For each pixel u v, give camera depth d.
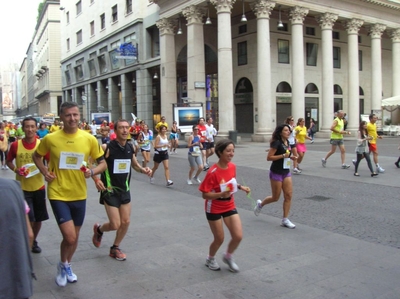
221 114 25.02
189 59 27.11
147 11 33.72
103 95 44.69
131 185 11.43
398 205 8.31
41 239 6.16
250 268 4.88
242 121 32.50
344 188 10.34
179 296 4.10
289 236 6.23
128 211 5.11
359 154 12.07
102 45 42.47
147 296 4.10
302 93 27.38
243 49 31.67
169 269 4.86
